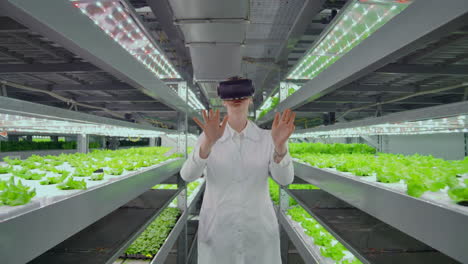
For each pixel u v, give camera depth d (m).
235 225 1.54
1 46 1.79
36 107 0.99
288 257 3.62
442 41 1.61
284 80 4.43
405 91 2.65
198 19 2.38
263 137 1.67
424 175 1.29
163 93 2.33
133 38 2.50
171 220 3.21
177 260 3.46
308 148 3.73
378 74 2.21
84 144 3.61
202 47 3.12
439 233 0.86
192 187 5.06
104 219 2.34
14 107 0.86
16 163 2.01
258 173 1.59
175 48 4.97
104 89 2.65
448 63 1.96
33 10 0.79
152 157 2.84
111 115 4.46
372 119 1.62
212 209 1.60
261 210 1.59
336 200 3.06
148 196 3.22
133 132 2.87
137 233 1.93
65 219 0.96
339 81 1.60
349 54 1.46
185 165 1.63
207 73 4.32
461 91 2.66
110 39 1.30
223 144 1.61
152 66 3.39
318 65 3.54
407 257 1.60
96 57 1.17
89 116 1.41
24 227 0.77
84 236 1.91
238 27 2.57
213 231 1.57
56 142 3.48
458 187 0.87
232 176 1.58
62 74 2.34
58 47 1.87
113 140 4.96
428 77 2.31
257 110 8.54
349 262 2.26
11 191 0.86
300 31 3.70
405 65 1.97
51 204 0.89
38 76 2.41
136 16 2.09
